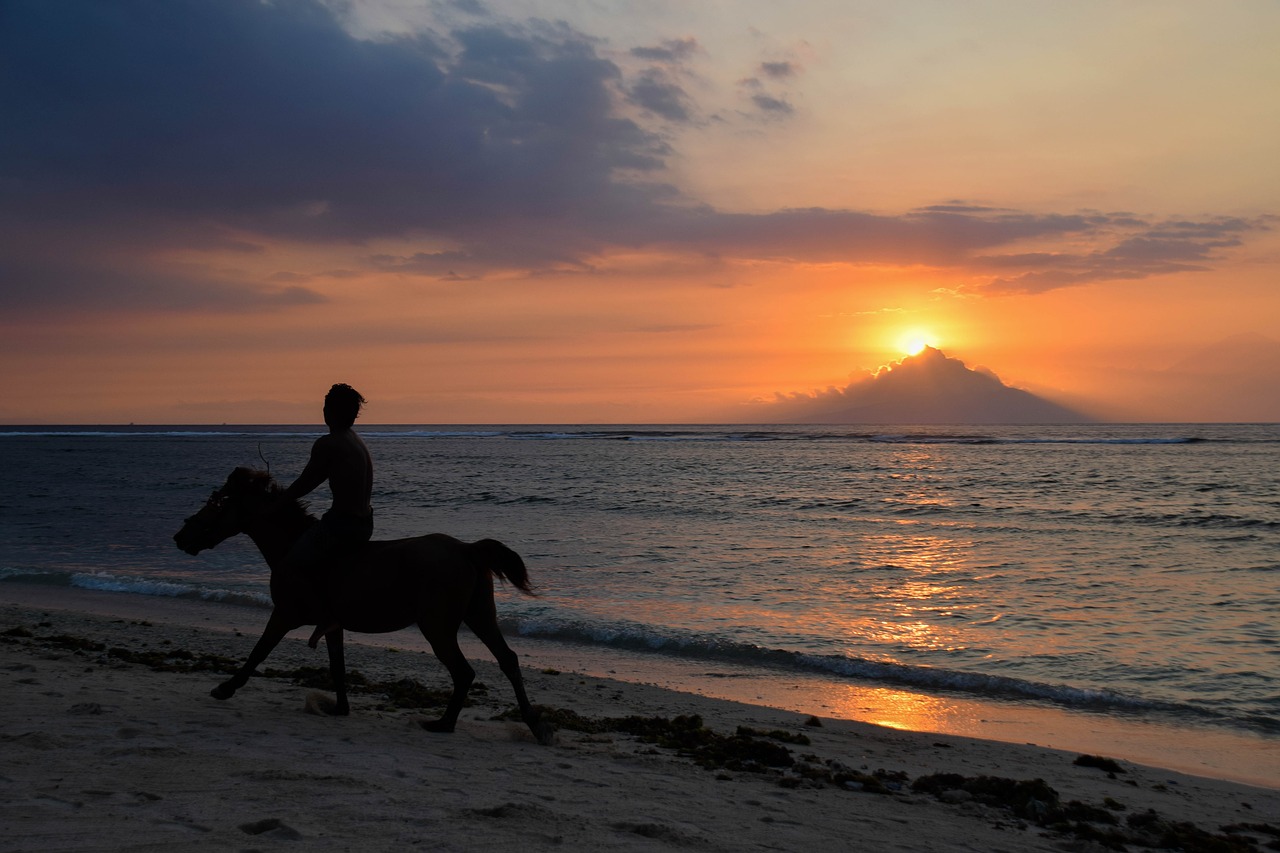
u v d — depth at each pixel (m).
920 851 5.24
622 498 40.41
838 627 15.46
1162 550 24.84
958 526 30.41
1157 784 7.89
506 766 6.39
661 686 11.73
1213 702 11.27
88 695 7.77
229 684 7.88
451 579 7.13
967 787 7.05
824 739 8.93
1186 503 37.81
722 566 21.84
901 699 11.38
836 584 19.44
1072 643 14.35
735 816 5.60
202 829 4.30
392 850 4.20
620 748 7.57
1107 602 17.59
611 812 5.36
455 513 34.00
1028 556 23.64
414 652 13.00
